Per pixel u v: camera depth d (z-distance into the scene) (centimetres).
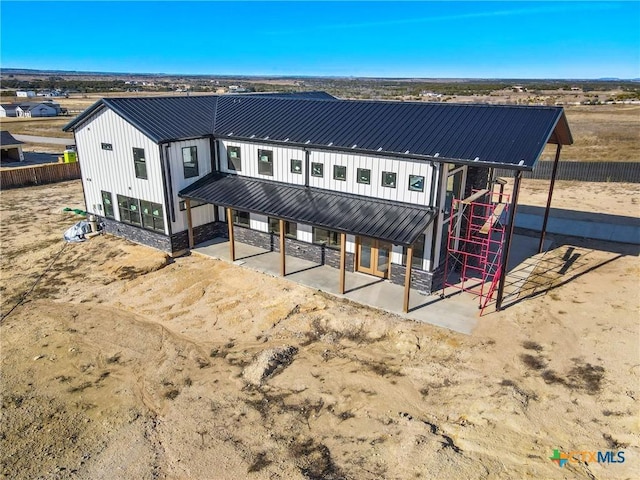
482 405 1168
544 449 1026
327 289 1788
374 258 1870
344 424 1133
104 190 2338
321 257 2009
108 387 1284
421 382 1277
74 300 1761
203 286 1853
